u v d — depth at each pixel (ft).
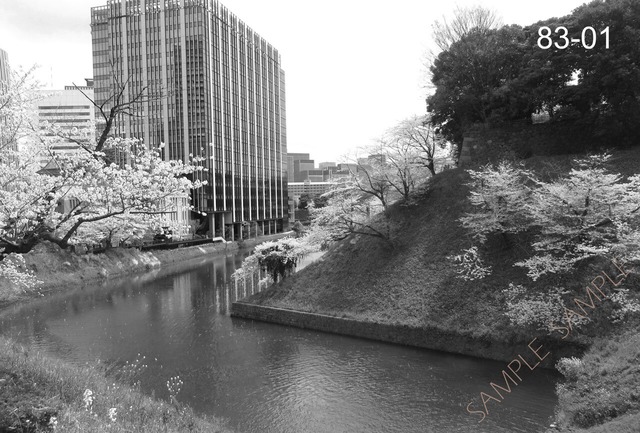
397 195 118.32
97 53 272.31
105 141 50.70
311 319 93.04
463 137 115.55
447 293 81.15
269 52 384.06
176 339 88.48
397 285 89.71
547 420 49.65
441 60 116.57
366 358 73.46
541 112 112.88
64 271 154.40
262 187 363.35
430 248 92.89
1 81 54.65
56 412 31.89
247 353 78.74
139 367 71.61
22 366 40.19
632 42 84.99
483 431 48.65
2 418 29.78
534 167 93.86
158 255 209.05
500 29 111.65
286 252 111.45
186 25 268.00
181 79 268.21
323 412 55.36
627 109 89.25
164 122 270.46
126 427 34.12
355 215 109.19
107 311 114.93
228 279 163.84
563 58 91.40
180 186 51.75
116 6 271.49
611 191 67.92
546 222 74.38
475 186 95.14
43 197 47.03
